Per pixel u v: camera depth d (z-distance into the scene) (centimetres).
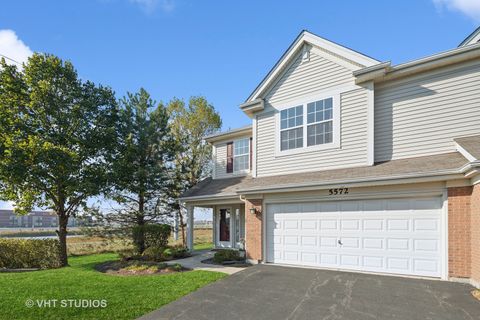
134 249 1444
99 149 1466
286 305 618
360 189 906
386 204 867
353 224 917
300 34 1174
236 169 1652
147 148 1727
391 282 749
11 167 1209
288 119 1196
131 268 1045
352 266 908
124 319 573
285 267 980
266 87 1269
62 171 1349
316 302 627
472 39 992
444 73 923
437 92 927
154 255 1270
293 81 1199
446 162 791
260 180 1180
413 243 818
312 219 998
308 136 1134
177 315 585
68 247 2050
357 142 1020
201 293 721
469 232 726
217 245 1716
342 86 1071
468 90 884
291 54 1200
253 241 1112
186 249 1498
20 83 1332
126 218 1777
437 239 786
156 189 1777
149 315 589
